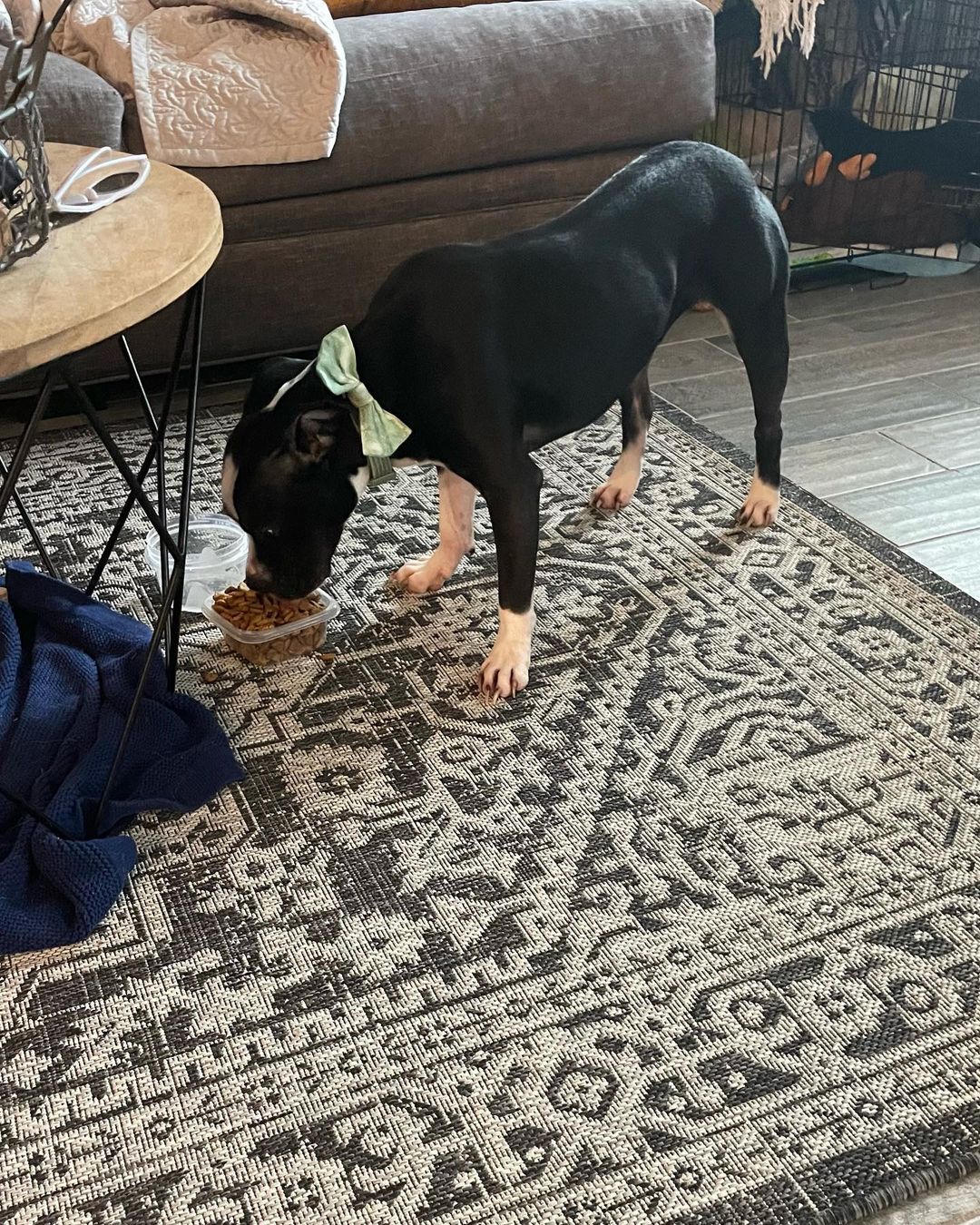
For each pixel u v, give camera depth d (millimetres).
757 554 1906
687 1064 1125
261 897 1318
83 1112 1100
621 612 1782
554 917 1284
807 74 2867
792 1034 1151
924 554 1912
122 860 1311
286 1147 1063
